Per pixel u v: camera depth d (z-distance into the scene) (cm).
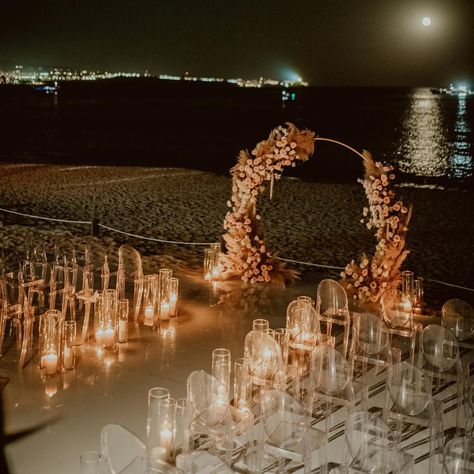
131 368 626
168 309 757
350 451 408
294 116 6781
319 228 1478
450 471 383
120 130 4453
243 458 436
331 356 495
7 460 470
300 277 970
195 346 685
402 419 471
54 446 491
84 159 2764
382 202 829
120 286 787
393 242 829
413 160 3019
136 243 1275
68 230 1382
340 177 2355
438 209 1781
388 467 397
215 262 928
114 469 370
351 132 4766
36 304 808
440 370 550
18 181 2077
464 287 1050
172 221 1521
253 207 923
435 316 792
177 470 375
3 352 655
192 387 462
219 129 4688
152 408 457
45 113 6291
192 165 2664
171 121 5525
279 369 527
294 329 616
